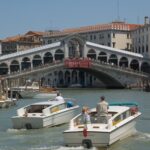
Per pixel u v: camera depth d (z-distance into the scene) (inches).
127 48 4667.8
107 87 4013.3
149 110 1606.8
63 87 4247.0
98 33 4709.6
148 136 954.7
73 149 811.4
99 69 3654.0
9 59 3624.5
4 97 1868.8
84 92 3080.7
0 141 920.3
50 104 1112.2
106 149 820.0
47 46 3732.8
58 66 3545.8
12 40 5201.8
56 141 911.7
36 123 1051.3
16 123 1064.2
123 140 904.3
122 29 4628.4
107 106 889.5
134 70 3769.7
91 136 810.2
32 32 5590.6
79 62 3582.7
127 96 2566.4
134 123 962.1
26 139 938.7
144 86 3521.2
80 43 3846.0
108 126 831.7
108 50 3905.0
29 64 4040.4
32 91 2479.1
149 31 4318.4
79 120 878.4
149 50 4306.1
